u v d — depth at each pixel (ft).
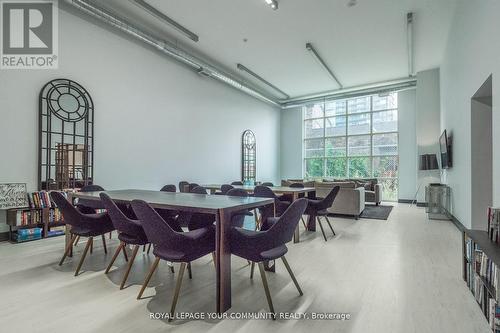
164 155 19.81
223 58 22.12
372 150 31.32
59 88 14.19
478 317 6.23
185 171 21.54
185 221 10.65
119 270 9.07
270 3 14.44
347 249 11.61
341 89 29.94
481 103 12.25
